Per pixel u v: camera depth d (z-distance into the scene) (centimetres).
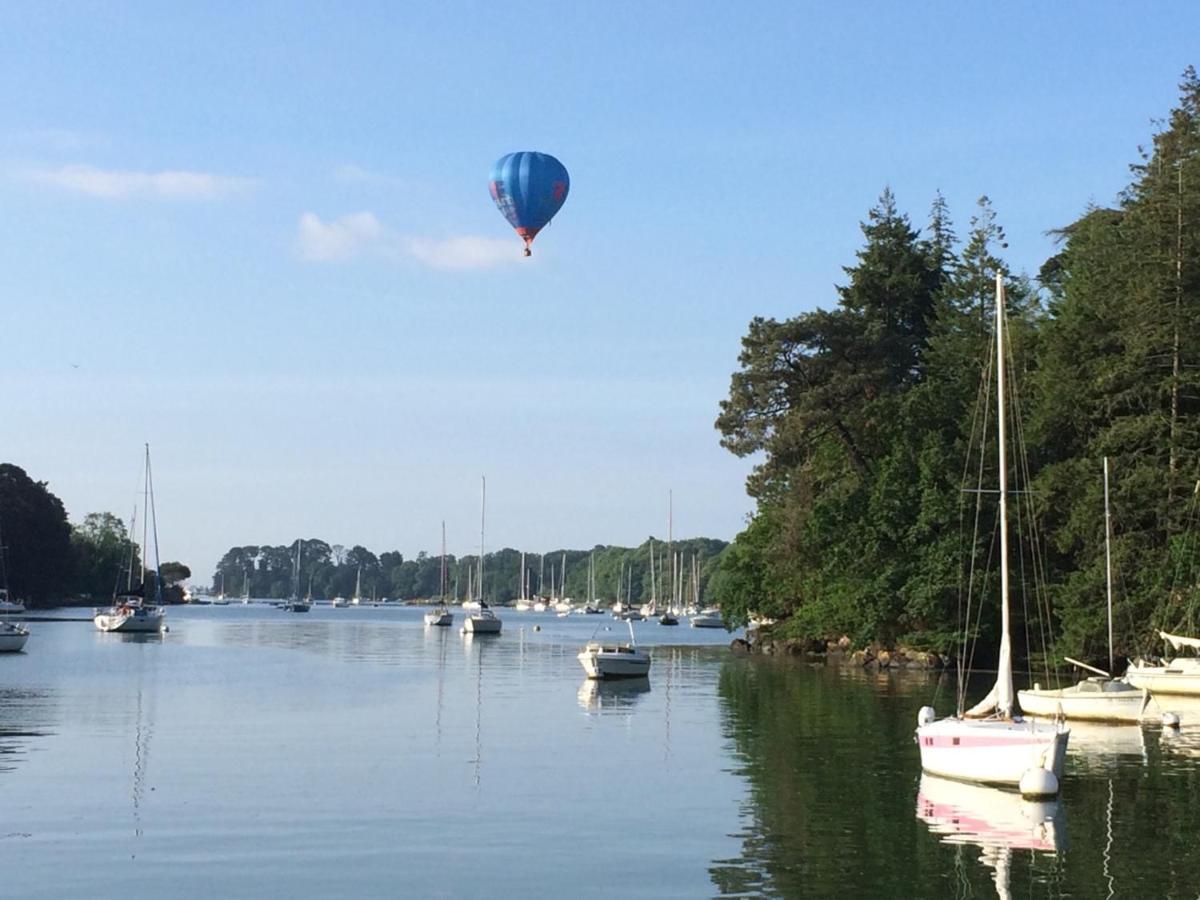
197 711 5012
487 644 11112
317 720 4703
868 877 2345
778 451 8294
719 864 2434
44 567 17438
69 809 2916
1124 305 6912
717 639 12712
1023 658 7456
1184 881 2316
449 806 2972
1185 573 6216
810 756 3775
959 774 3303
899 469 7806
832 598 8312
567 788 3219
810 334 8369
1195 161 6812
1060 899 2205
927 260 9338
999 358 3712
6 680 6544
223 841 2606
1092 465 6700
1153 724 4653
